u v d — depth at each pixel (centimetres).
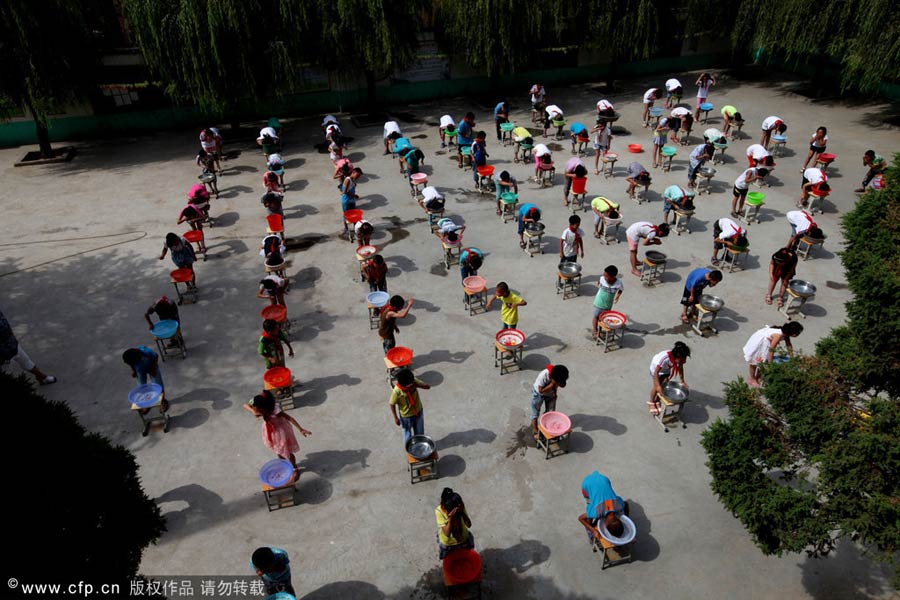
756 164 1691
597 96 2659
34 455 465
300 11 2066
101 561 467
